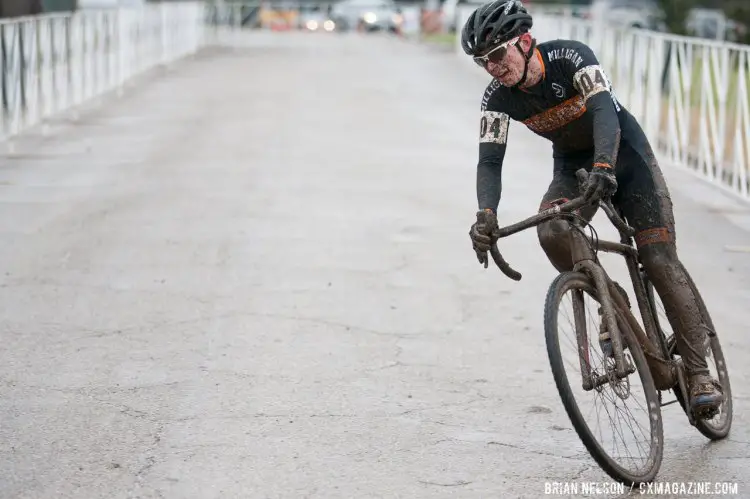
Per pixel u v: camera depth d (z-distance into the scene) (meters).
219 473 10.44
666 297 11.03
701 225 21.91
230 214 22.09
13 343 14.28
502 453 11.09
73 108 38.38
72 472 10.38
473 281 17.69
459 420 11.98
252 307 16.05
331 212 22.44
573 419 9.55
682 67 27.84
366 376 13.31
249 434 11.42
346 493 10.06
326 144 31.27
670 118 29.06
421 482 10.35
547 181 26.16
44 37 34.47
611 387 10.47
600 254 19.23
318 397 12.58
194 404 12.26
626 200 10.95
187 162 28.03
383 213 22.42
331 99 42.47
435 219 21.97
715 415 11.41
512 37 10.19
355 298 16.61
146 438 11.27
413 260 18.89
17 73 31.47
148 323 15.21
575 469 10.73
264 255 19.00
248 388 12.80
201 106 39.91
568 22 41.16
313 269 18.19
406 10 100.00
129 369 13.38
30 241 19.69
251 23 103.44
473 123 36.38
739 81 24.25
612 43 34.81
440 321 15.61
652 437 10.56
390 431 11.62
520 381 13.24
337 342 14.58
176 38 62.97
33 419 11.73
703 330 11.08
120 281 17.27
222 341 14.51
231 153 29.45
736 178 24.59
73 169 26.88
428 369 13.62
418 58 66.00
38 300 16.20
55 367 13.41
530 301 16.67
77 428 11.50
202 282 17.28
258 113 37.91
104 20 43.59
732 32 60.56
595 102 10.20
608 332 10.55
